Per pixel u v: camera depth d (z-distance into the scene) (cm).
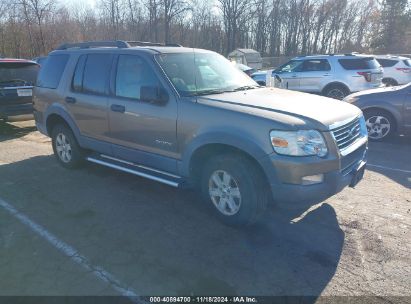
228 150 400
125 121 482
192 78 461
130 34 4831
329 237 389
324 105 416
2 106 875
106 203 478
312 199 362
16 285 316
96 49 533
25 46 3622
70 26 3972
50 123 625
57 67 595
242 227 405
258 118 368
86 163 620
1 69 901
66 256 358
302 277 324
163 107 436
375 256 354
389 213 443
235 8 5881
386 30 5219
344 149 384
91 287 313
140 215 443
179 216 440
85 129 551
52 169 617
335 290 308
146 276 327
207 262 346
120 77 489
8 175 589
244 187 380
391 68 1568
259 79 1485
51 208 464
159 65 450
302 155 353
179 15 5053
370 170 604
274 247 370
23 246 376
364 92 853
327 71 1252
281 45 6656
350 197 491
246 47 6500
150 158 469
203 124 401
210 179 411
